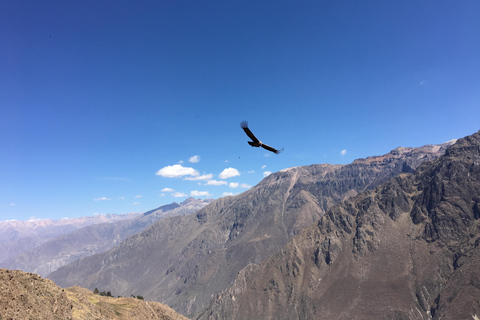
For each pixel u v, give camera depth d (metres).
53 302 56.94
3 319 43.50
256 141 21.75
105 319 71.19
